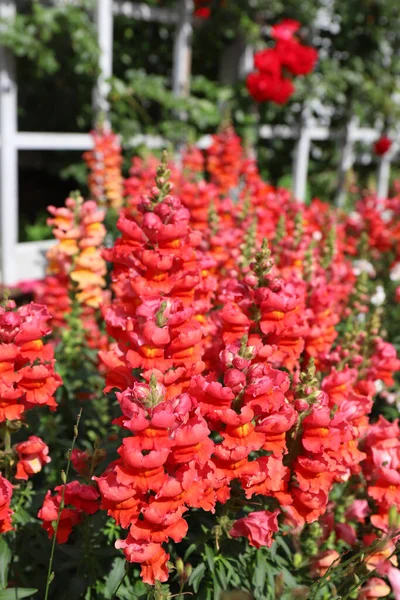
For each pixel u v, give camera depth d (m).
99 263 1.29
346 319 1.38
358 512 1.01
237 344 0.96
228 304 0.98
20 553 1.01
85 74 1.99
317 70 2.47
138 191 1.63
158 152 2.03
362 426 1.00
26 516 1.00
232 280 1.02
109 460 1.00
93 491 0.92
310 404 0.94
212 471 0.89
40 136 1.83
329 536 1.01
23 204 2.44
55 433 1.13
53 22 1.78
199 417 0.88
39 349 0.97
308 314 1.08
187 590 0.97
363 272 1.38
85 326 1.34
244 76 2.23
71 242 1.28
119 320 0.98
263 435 0.91
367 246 1.60
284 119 2.44
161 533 0.88
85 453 0.96
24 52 1.75
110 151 1.76
